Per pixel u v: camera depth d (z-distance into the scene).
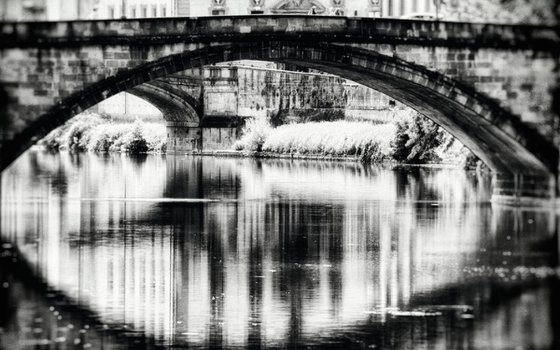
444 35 83.06
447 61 83.31
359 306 59.78
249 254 72.06
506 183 91.19
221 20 81.38
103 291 61.75
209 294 62.16
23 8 83.50
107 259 69.00
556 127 83.94
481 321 56.41
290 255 71.75
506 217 84.38
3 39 77.81
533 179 87.25
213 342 54.50
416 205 93.62
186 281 64.62
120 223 82.19
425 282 64.12
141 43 80.06
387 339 54.38
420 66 83.25
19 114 78.50
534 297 60.16
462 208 90.50
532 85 83.69
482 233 77.44
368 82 92.94
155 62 80.44
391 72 83.38
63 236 75.69
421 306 59.44
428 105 91.12
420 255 70.94
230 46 81.56
